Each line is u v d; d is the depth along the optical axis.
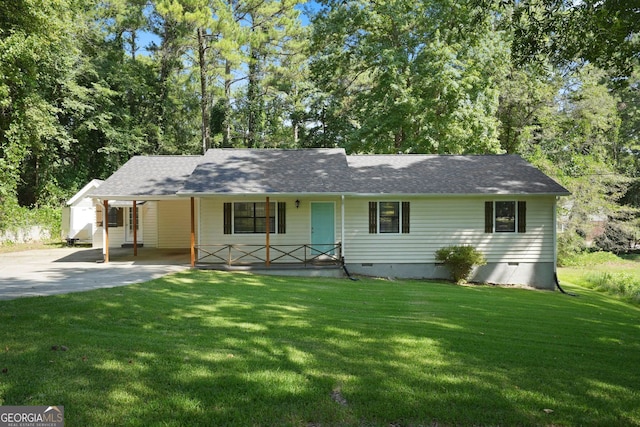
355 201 14.92
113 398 3.70
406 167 16.53
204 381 4.09
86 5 24.91
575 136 26.02
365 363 4.77
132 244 20.56
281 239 14.94
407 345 5.55
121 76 28.56
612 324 8.34
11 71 15.70
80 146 28.14
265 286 10.47
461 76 20.81
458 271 14.21
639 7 8.47
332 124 31.72
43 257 16.34
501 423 3.50
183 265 13.85
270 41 30.77
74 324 5.94
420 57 21.94
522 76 23.66
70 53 22.64
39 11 15.44
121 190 14.59
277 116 33.22
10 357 4.54
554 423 3.54
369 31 23.97
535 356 5.38
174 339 5.42
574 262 22.19
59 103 25.20
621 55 9.76
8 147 19.64
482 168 16.33
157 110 31.66
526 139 25.39
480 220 14.86
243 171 14.80
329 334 5.94
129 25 28.02
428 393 3.99
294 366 4.57
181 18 23.77
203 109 29.19
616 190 23.05
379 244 14.90
